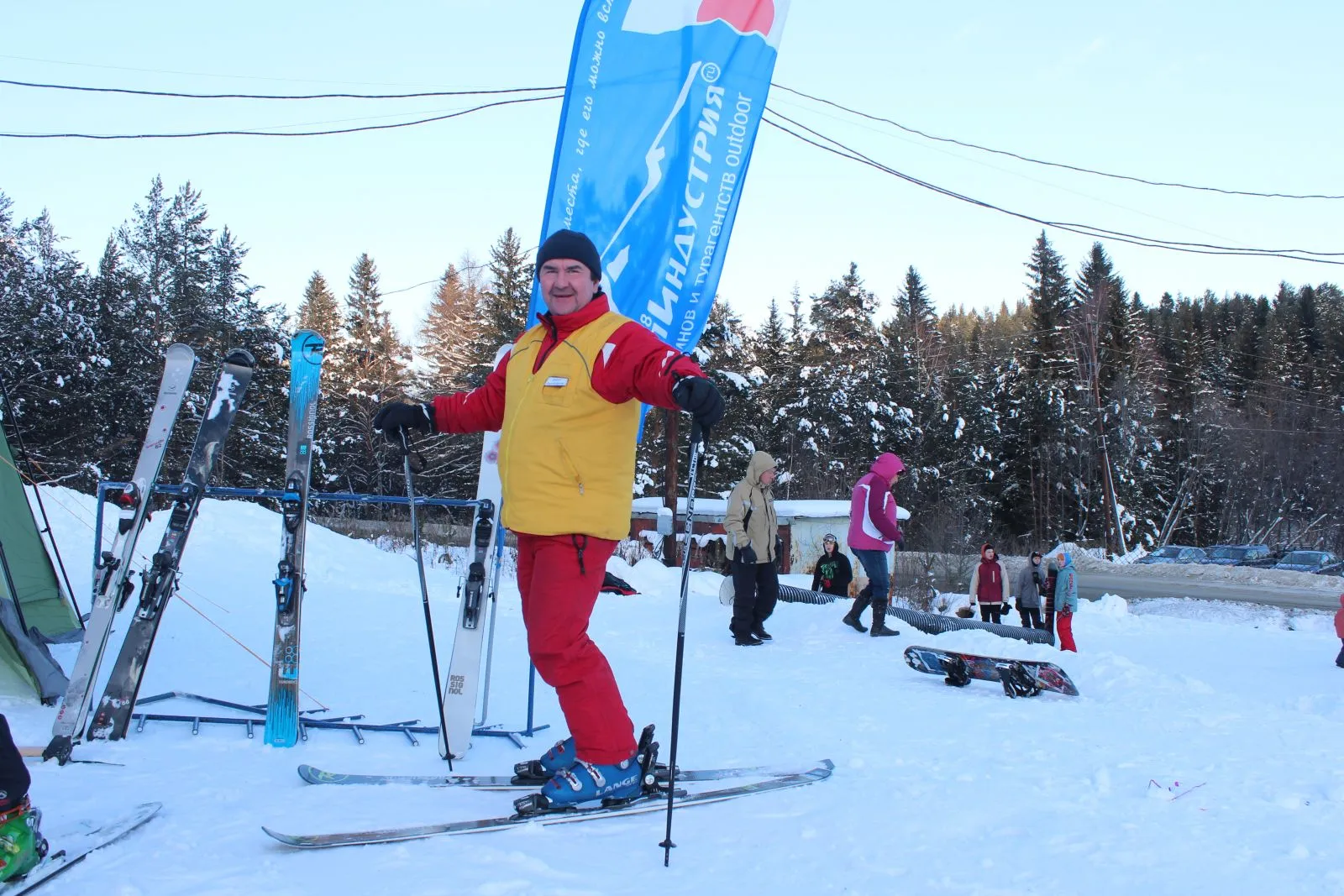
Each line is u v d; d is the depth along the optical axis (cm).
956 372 4450
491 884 210
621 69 489
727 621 849
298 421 371
